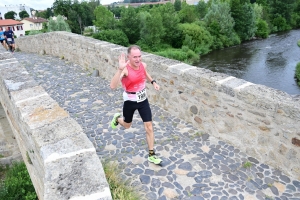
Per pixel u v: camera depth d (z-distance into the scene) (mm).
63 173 2094
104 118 5336
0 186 9281
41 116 3160
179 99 5000
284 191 3217
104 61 7734
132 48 3080
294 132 3234
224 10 42906
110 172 3412
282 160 3484
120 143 4367
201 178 3459
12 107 4355
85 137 2668
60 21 43500
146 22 41375
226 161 3795
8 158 10305
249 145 3875
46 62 10594
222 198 3113
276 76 24500
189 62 33406
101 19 52969
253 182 3379
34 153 3357
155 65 5371
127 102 3367
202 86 4371
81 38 9234
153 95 5746
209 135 4492
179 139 4402
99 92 6902
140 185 3342
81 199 1815
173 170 3627
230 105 3975
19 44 14781
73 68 9414
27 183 9242
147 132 3582
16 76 4754
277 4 55281
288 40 41469
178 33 41906
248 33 45312
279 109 3314
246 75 25422
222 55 36062
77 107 5980
